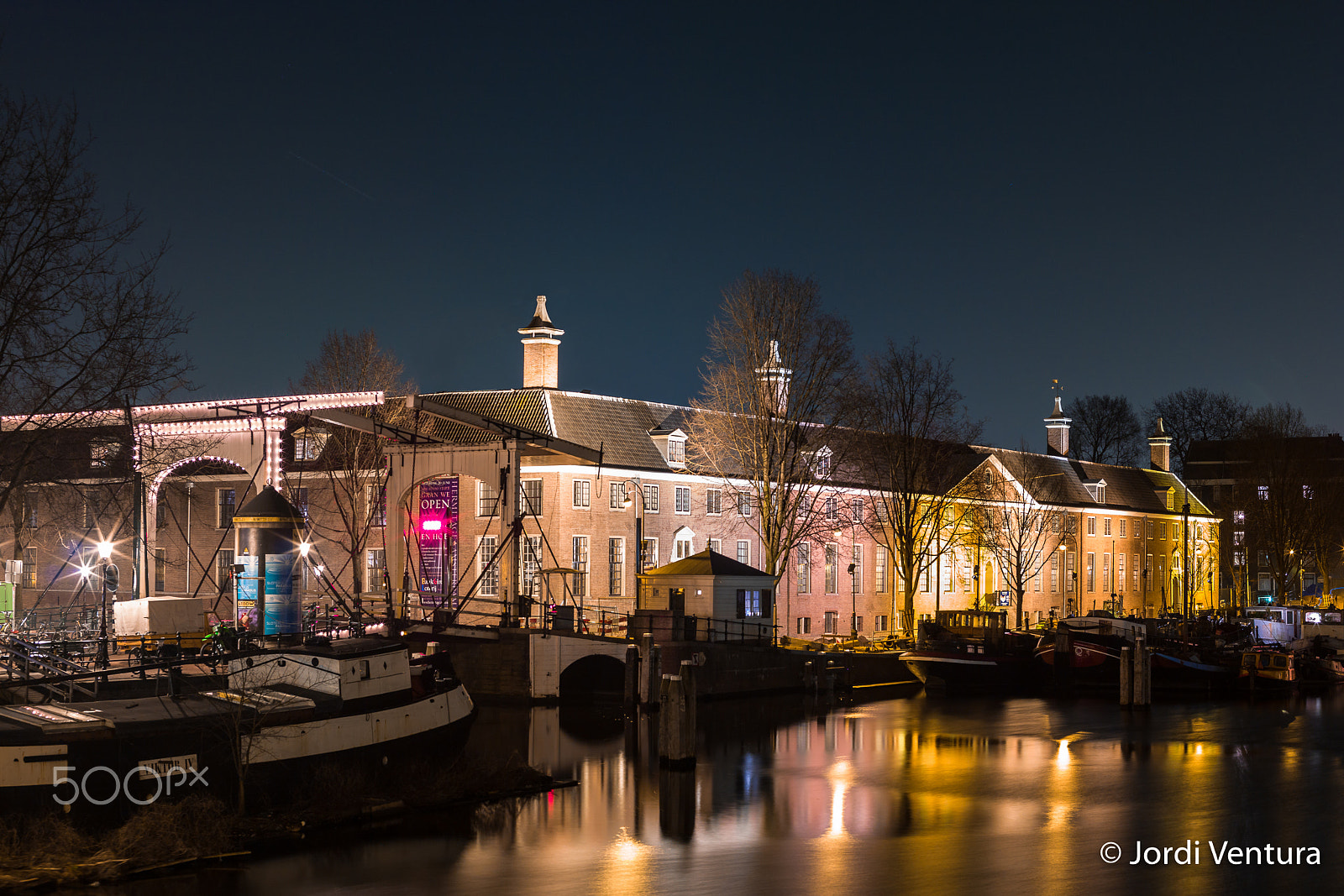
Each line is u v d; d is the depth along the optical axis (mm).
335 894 22359
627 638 48500
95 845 22688
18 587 48438
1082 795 32531
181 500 62781
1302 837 27953
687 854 25906
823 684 56062
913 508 65875
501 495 49094
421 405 47125
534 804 30125
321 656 28469
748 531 70812
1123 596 103375
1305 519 93875
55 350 29672
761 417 58719
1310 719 49344
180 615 37500
